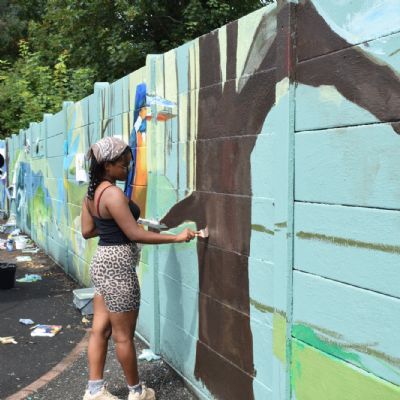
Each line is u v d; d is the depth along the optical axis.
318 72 2.33
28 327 5.62
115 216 3.29
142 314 4.94
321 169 2.32
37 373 4.37
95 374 3.60
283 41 2.52
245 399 3.08
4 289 7.26
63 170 8.12
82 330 5.50
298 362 2.52
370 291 2.07
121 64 14.22
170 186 4.09
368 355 2.09
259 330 2.91
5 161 16.19
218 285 3.38
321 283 2.35
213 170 3.39
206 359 3.60
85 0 14.29
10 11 27.75
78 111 7.08
